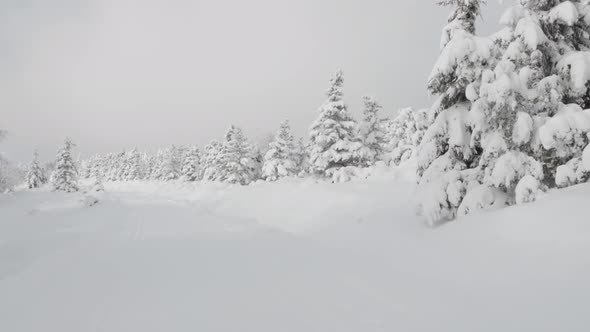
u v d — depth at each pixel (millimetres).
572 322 4914
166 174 78188
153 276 7828
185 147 79438
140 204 32656
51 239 14523
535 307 5543
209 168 57500
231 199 28500
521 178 10148
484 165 11406
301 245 11508
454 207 11688
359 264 9023
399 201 16344
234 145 47719
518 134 10094
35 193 45844
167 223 17828
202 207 29812
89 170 125812
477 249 8742
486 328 4996
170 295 6492
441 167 12039
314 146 29844
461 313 5570
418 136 27516
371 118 35656
